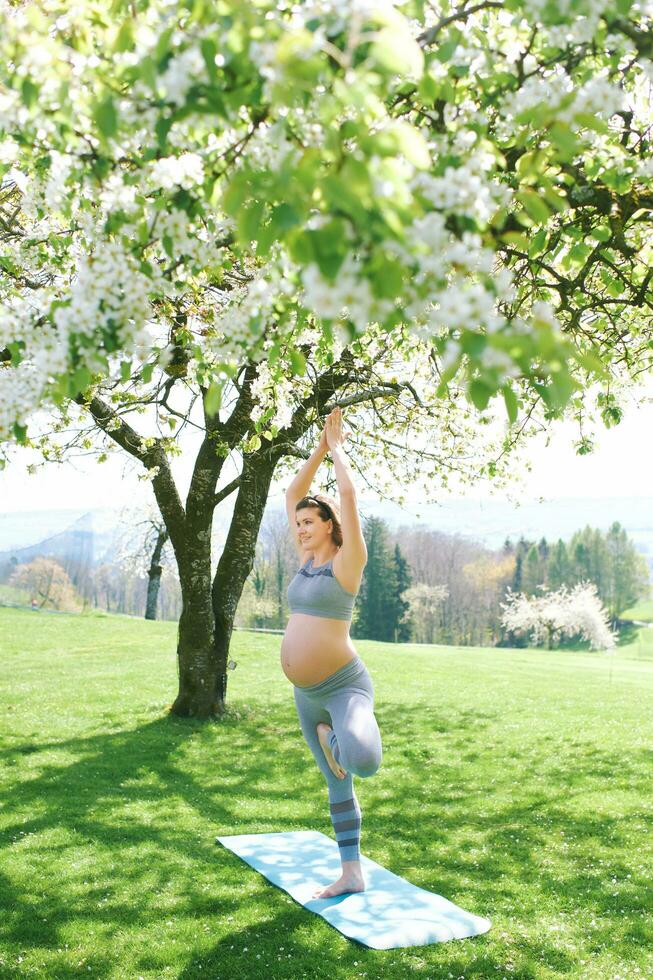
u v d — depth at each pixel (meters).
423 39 2.96
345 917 5.50
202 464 12.55
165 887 6.11
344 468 5.46
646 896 6.23
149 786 9.37
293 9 2.35
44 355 2.92
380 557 64.50
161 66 2.36
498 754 11.75
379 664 23.19
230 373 3.77
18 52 2.62
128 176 3.26
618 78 3.55
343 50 2.36
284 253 3.15
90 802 8.54
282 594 58.47
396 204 2.03
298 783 9.70
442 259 2.39
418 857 7.14
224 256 3.95
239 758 10.83
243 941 5.20
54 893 5.96
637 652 63.34
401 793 9.52
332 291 2.12
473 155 2.84
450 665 24.53
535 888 6.38
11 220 7.05
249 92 2.39
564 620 58.12
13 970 4.80
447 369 2.39
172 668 20.08
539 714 15.43
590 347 6.00
